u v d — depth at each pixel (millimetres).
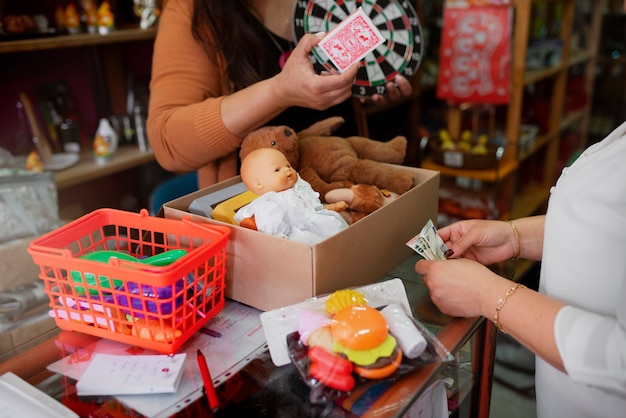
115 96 2592
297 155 1051
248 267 814
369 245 856
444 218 2777
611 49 4215
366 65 1158
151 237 871
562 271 783
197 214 912
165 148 1188
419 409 729
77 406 650
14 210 1501
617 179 712
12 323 1277
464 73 2541
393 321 675
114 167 2191
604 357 627
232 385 669
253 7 1242
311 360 636
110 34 2074
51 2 2240
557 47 3096
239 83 1230
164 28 1209
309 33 1056
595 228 729
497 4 2367
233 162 1251
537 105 3281
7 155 1943
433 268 803
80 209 2506
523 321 698
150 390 656
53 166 2104
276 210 832
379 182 1043
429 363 658
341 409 625
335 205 939
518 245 957
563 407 840
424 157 2834
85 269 711
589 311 754
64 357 733
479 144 2646
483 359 868
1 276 1392
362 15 1027
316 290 761
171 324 714
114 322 739
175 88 1189
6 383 679
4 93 2178
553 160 3447
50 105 2303
